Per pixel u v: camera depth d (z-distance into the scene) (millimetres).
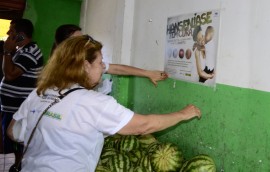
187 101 1912
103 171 1800
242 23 1453
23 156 1376
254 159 1393
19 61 2561
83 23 3871
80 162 1280
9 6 3471
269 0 1303
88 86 1366
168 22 2119
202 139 1771
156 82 2271
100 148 1399
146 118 1363
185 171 1649
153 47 2344
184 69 1934
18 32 2586
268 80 1311
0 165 3258
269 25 1305
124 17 2707
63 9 3811
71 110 1255
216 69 1634
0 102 2883
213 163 1608
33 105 1365
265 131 1330
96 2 3498
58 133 1247
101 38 3291
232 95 1525
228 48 1545
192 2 1837
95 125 1277
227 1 1545
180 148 2004
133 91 2695
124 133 1329
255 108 1384
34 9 3631
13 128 1497
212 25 1656
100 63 1376
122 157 1934
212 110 1675
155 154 1832
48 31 3740
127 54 2758
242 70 1458
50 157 1251
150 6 2389
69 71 1298
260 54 1354
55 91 1318
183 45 1936
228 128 1559
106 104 1281
